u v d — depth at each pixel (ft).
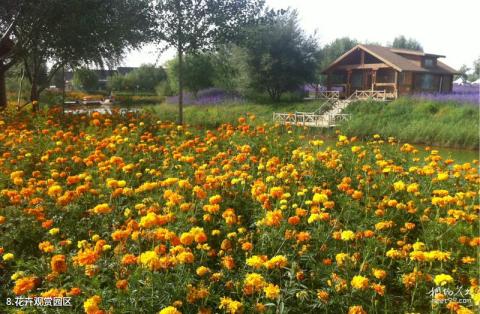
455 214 13.25
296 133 29.27
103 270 10.44
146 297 9.37
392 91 105.70
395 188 15.96
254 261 9.73
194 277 10.70
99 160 18.71
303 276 10.76
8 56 42.39
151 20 43.96
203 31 44.86
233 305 8.75
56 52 44.11
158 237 10.72
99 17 40.06
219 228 14.07
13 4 39.86
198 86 124.67
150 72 187.21
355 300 10.19
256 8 45.88
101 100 133.18
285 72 104.27
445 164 21.39
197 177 16.56
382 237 13.32
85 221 14.20
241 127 26.84
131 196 15.81
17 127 28.81
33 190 14.73
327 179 18.85
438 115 67.92
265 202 13.48
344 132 58.54
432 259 10.71
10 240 12.66
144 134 28.17
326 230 13.33
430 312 10.43
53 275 9.82
